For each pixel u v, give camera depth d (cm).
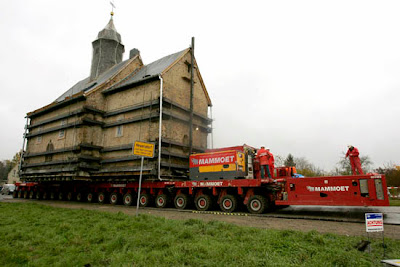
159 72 1864
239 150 1434
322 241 582
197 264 459
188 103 2062
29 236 690
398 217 1027
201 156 1477
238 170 1331
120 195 1881
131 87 2005
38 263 487
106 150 2000
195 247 533
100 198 1991
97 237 652
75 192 2272
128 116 1959
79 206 1712
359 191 988
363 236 674
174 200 1524
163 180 1599
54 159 2203
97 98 2114
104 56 2916
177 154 1767
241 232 695
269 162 1338
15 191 3008
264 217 1098
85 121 1983
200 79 2289
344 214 1141
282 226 863
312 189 1086
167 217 1105
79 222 891
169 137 1769
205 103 2305
